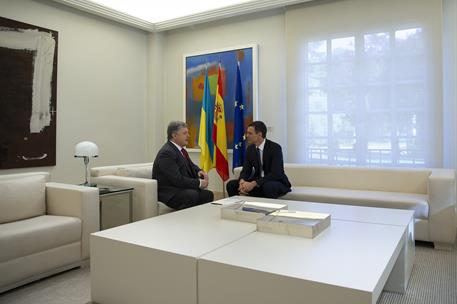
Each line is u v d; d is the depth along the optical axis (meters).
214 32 5.59
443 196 3.06
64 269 2.60
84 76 5.01
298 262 1.55
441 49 4.00
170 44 6.01
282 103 5.07
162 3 5.39
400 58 4.20
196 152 5.69
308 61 4.72
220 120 5.07
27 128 4.32
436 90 4.02
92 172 3.56
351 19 4.46
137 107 5.82
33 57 4.38
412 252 2.54
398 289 2.23
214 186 5.59
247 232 2.03
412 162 4.16
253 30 5.26
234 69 5.34
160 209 3.29
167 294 1.71
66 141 4.80
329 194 3.54
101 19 5.24
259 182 3.59
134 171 3.79
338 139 4.56
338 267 1.49
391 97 4.25
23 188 2.76
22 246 2.31
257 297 1.47
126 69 5.64
